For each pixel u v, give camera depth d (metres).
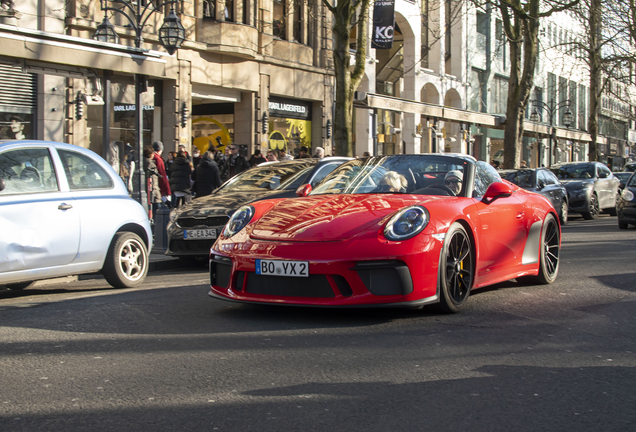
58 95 16.77
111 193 6.96
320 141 25.59
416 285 4.75
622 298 6.01
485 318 5.09
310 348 4.14
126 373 3.60
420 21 31.42
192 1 20.14
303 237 4.82
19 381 3.47
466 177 5.81
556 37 45.97
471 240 5.41
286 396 3.23
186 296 6.17
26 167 6.20
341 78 16.19
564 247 10.74
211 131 23.09
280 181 9.84
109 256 6.83
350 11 16.08
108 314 5.26
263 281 4.90
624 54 29.73
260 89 22.59
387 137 30.45
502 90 42.06
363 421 2.90
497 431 2.80
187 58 19.92
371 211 5.02
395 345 4.23
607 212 22.77
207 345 4.21
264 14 22.59
